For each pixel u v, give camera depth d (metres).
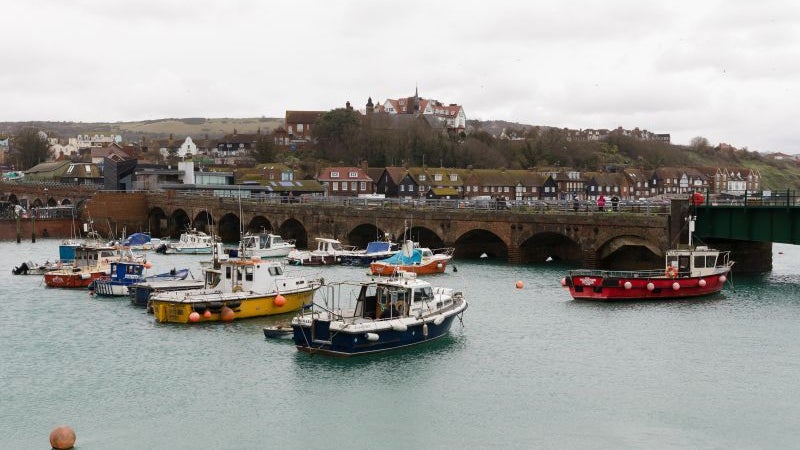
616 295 62.53
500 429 35.25
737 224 71.75
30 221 127.81
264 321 54.91
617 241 78.00
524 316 56.84
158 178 153.12
